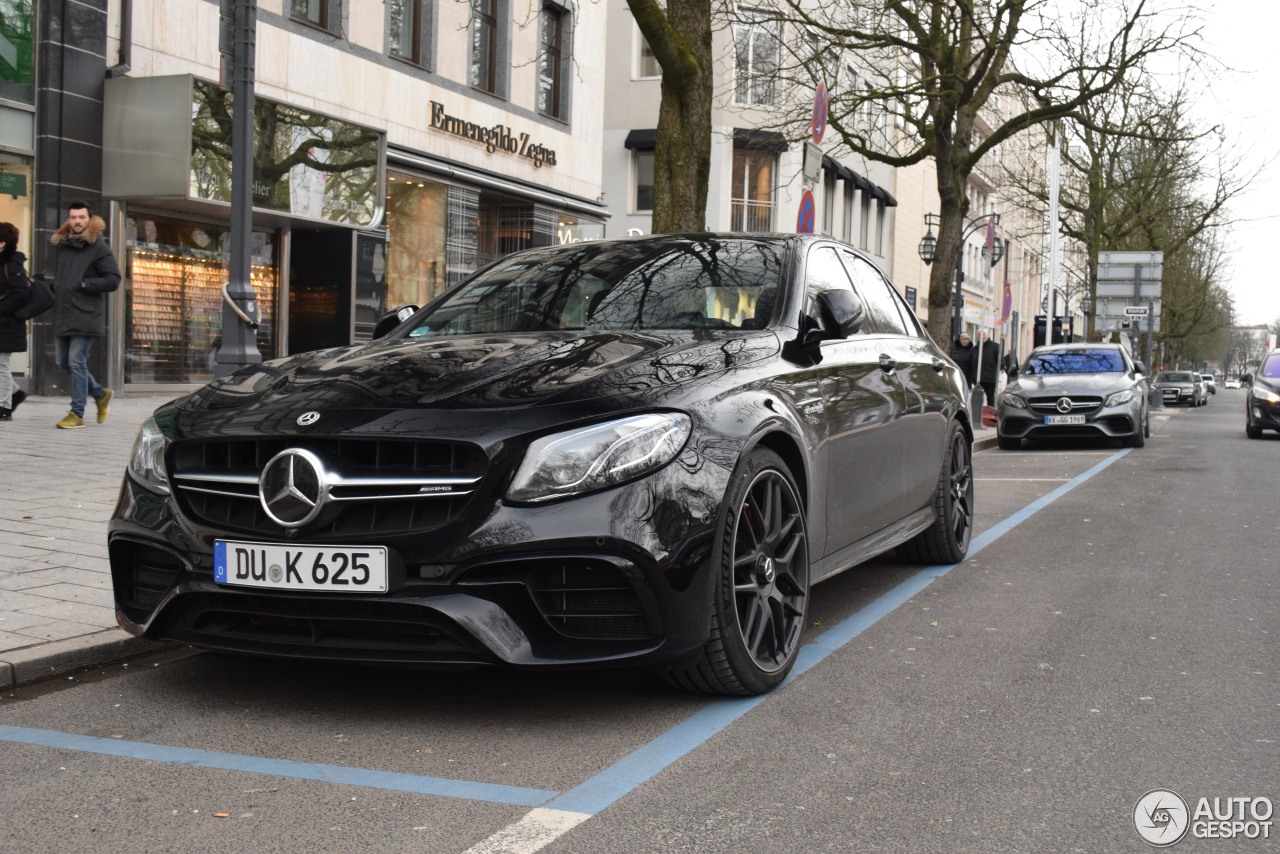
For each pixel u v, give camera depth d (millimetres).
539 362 3926
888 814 2990
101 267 11250
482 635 3385
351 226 17062
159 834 2852
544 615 3475
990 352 24516
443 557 3414
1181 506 9656
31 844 2797
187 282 15906
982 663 4520
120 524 3910
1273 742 3592
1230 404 54844
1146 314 33188
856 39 19172
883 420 5367
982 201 55438
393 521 3496
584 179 23812
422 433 3479
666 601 3529
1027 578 6336
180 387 15914
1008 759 3416
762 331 4543
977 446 17359
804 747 3508
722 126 30312
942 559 6703
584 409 3570
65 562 5680
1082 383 17266
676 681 3916
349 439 3543
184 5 15344
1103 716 3844
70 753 3441
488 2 20953
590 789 3152
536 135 22172
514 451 3465
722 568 3748
